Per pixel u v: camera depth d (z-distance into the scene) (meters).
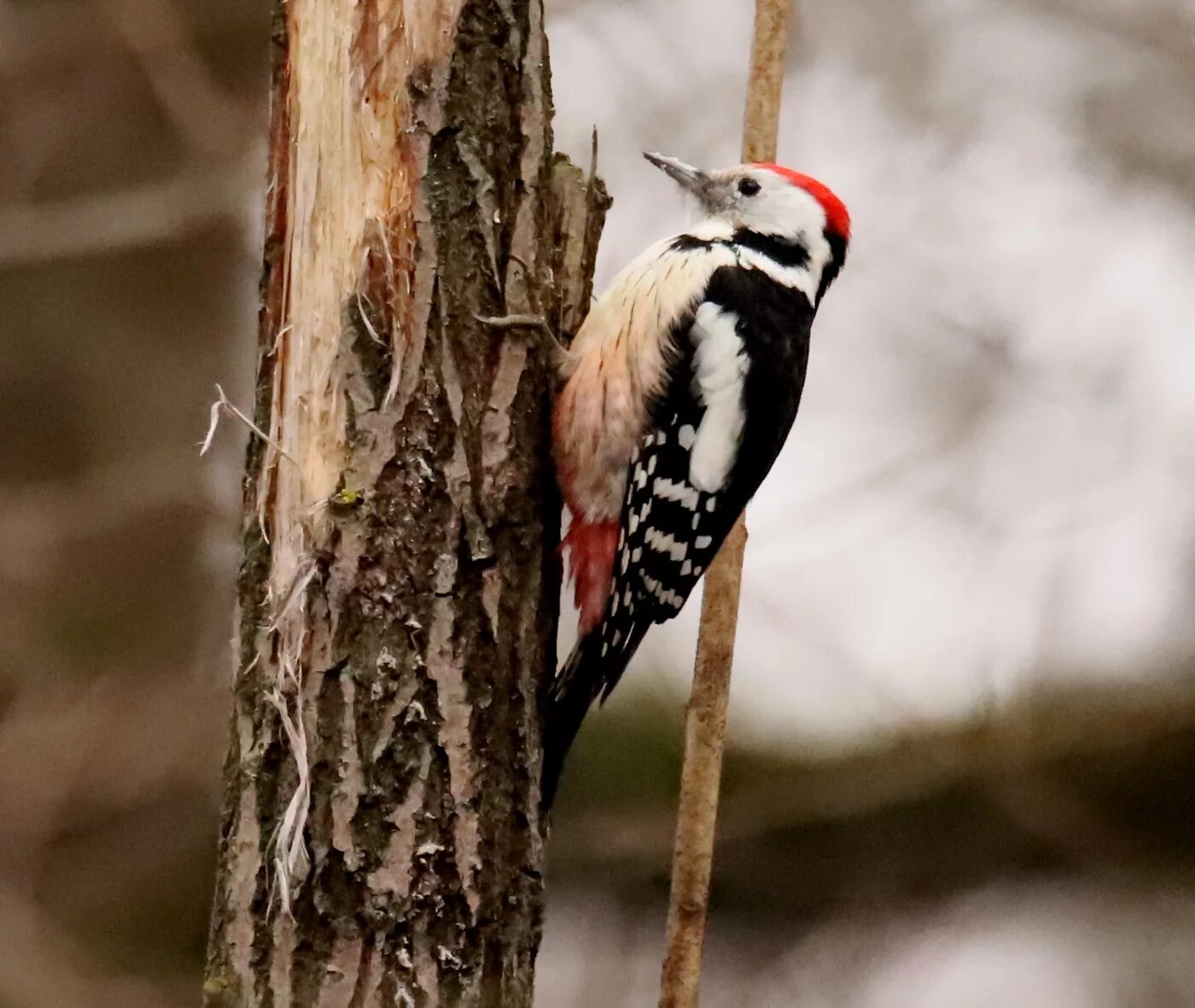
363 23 6.49
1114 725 11.02
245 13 12.55
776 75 7.27
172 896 11.28
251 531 6.56
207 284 12.72
